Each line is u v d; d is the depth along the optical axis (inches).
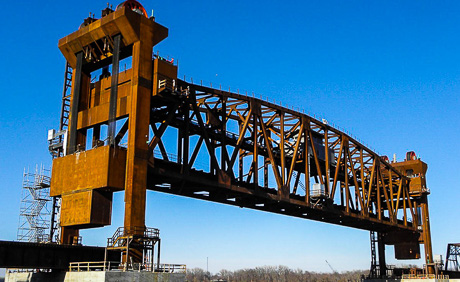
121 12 2273.6
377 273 5128.0
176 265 2106.3
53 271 2126.0
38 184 3085.6
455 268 5659.5
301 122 3157.0
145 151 2237.9
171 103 2452.0
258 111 2881.4
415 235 4660.4
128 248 2003.0
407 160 4926.2
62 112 2691.9
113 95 2314.2
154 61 2358.5
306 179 3164.4
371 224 4072.3
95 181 2175.2
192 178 2496.3
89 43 2439.7
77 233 2416.3
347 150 3585.1
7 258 1915.6
